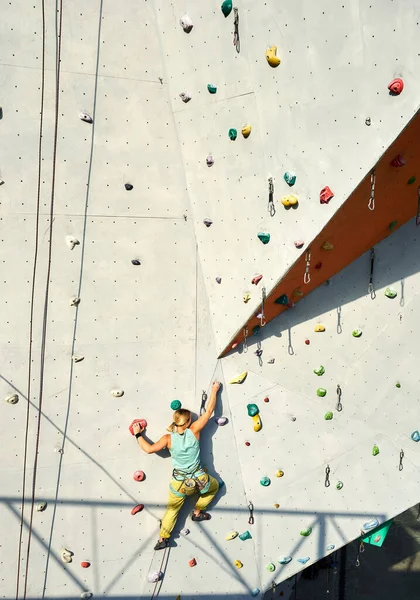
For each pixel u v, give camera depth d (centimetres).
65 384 345
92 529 377
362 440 415
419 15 233
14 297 323
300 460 408
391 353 390
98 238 329
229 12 283
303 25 263
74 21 296
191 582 417
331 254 333
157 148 326
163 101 320
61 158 312
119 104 314
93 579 388
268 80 284
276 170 299
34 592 377
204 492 368
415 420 413
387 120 255
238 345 368
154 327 352
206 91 307
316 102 273
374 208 314
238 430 389
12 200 310
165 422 372
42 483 357
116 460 369
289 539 429
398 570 621
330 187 282
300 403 394
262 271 326
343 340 381
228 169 317
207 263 348
